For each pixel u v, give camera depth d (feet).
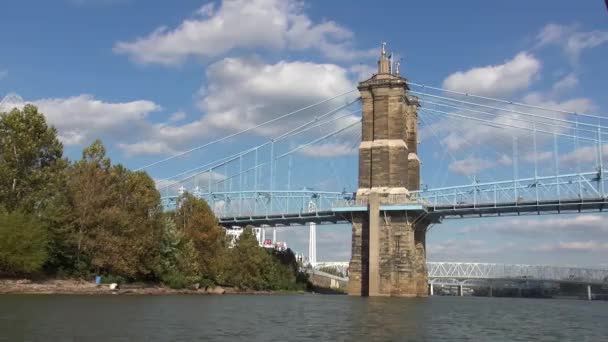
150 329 152.15
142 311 207.62
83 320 166.20
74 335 134.41
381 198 479.82
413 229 482.69
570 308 376.89
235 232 646.74
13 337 127.54
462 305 374.22
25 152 320.09
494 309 331.98
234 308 252.21
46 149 334.24
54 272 329.11
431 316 243.81
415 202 472.03
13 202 318.24
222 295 414.00
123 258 347.97
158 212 390.63
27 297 258.16
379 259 469.98
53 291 303.48
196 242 445.78
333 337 150.61
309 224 568.00
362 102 506.07
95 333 139.33
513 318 252.42
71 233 332.39
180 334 144.56
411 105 538.88
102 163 360.48
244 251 515.09
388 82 495.41
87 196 338.13
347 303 332.39
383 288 466.29
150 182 393.29
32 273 314.35
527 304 440.45
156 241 381.81
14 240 291.38
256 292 508.94
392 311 266.36
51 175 330.13
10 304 212.02
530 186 466.70
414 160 532.32
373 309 276.82
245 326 171.22
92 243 335.88
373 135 498.28
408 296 464.65
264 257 533.96
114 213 340.18
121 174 369.71
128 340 130.11
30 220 304.71
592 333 186.50
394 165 485.56
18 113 323.37
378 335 158.81
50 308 201.46
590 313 312.29
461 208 480.23
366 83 503.61
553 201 456.45
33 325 149.18
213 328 161.68
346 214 498.28
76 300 251.19
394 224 476.54
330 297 429.79
